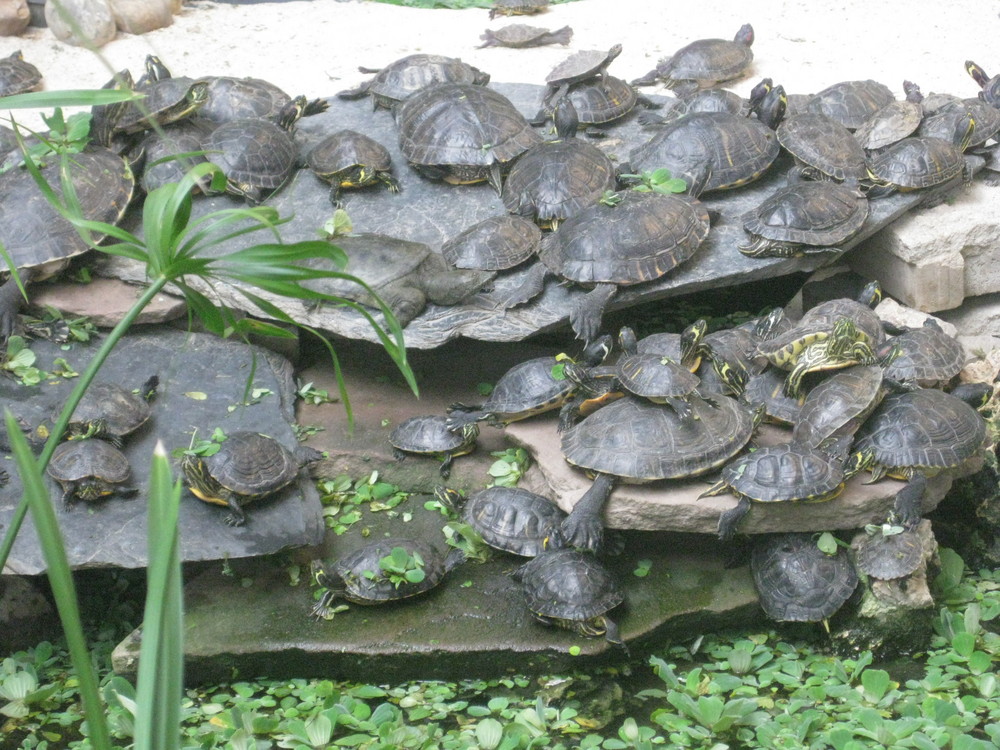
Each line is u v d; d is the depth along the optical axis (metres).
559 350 5.51
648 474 5.09
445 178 5.59
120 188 5.50
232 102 5.77
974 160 5.62
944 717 4.96
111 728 4.99
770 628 5.14
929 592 5.14
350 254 5.36
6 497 5.16
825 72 6.18
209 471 5.14
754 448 5.17
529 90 5.99
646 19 6.63
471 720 5.02
